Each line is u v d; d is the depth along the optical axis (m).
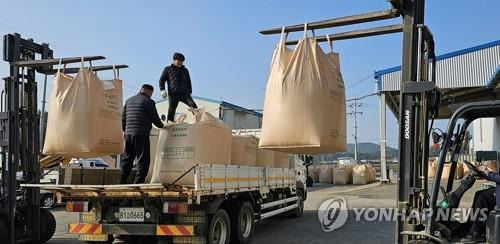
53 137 7.68
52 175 11.51
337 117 5.91
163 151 7.68
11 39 8.56
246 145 9.23
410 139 5.78
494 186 6.02
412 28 5.80
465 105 5.52
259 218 9.87
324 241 9.48
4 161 8.53
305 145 5.71
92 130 7.68
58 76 7.90
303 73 5.79
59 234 10.61
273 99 5.90
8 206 8.31
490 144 17.72
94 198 7.86
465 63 22.31
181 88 9.08
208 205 7.65
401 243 5.75
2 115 8.48
